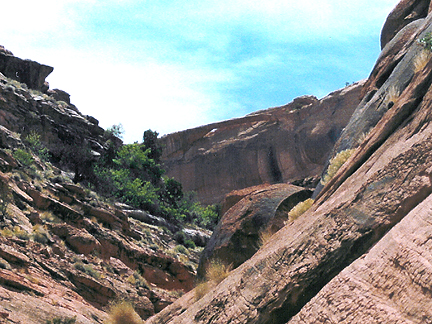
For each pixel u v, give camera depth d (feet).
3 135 101.96
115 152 164.04
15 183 77.61
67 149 138.00
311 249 15.76
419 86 20.47
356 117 46.42
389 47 52.65
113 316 39.68
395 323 9.30
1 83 134.51
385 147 19.29
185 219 171.63
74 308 48.96
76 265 65.57
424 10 57.47
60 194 88.99
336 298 11.68
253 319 15.52
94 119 175.32
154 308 77.56
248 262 22.61
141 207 142.92
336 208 16.21
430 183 12.87
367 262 11.94
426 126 15.87
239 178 294.46
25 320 38.01
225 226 43.96
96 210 92.17
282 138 290.56
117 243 85.30
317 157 271.90
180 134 313.53
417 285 9.63
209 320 17.53
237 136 312.09
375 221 13.97
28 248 59.67
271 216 42.16
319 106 287.28
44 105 144.97
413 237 10.86
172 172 306.76
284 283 15.58
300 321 12.50
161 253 100.48
